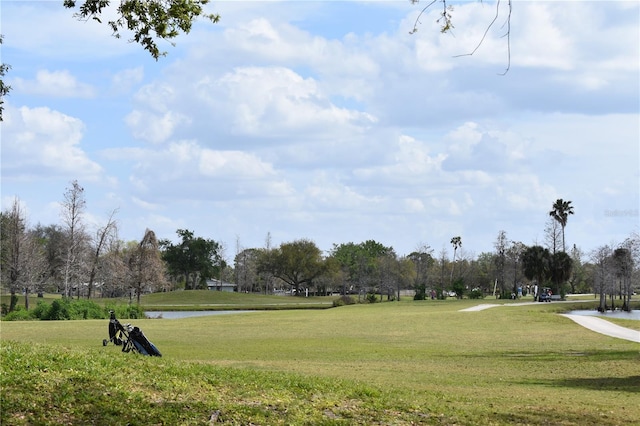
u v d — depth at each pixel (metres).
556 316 59.12
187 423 12.26
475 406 16.28
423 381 22.45
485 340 41.81
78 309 65.88
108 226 94.56
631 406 17.67
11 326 47.94
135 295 120.56
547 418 14.92
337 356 31.61
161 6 17.05
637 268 101.75
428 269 167.75
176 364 18.17
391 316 60.53
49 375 14.05
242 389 15.52
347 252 184.12
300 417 13.34
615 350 36.03
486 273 163.75
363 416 13.98
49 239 126.94
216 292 141.75
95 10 16.69
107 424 11.70
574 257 157.00
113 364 16.42
